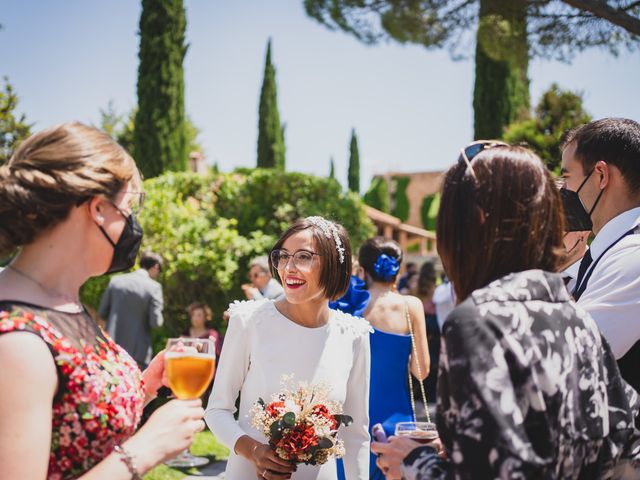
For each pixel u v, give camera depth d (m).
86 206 1.56
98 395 1.51
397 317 4.08
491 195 1.50
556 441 1.33
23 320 1.42
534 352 1.36
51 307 1.52
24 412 1.34
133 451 1.48
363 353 2.93
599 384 1.48
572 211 2.52
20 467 1.32
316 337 2.80
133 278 7.30
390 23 8.03
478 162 1.54
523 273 1.47
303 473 2.68
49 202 1.49
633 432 1.54
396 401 3.96
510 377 1.33
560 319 1.45
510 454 1.26
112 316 7.21
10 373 1.35
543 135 8.43
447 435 1.40
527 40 7.94
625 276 2.17
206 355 1.80
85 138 1.58
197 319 7.68
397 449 1.63
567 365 1.41
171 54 15.16
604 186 2.46
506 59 8.24
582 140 2.52
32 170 1.49
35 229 1.52
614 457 1.48
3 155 11.34
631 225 2.37
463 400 1.33
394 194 44.97
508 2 7.66
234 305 2.89
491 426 1.28
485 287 1.45
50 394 1.41
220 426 2.70
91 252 1.60
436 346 8.98
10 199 1.47
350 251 2.92
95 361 1.54
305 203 10.36
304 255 2.78
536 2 7.68
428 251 36.22
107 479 1.42
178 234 9.67
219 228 9.82
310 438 2.41
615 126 2.48
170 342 1.87
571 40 7.74
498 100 15.08
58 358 1.45
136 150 15.13
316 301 2.84
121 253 1.62
